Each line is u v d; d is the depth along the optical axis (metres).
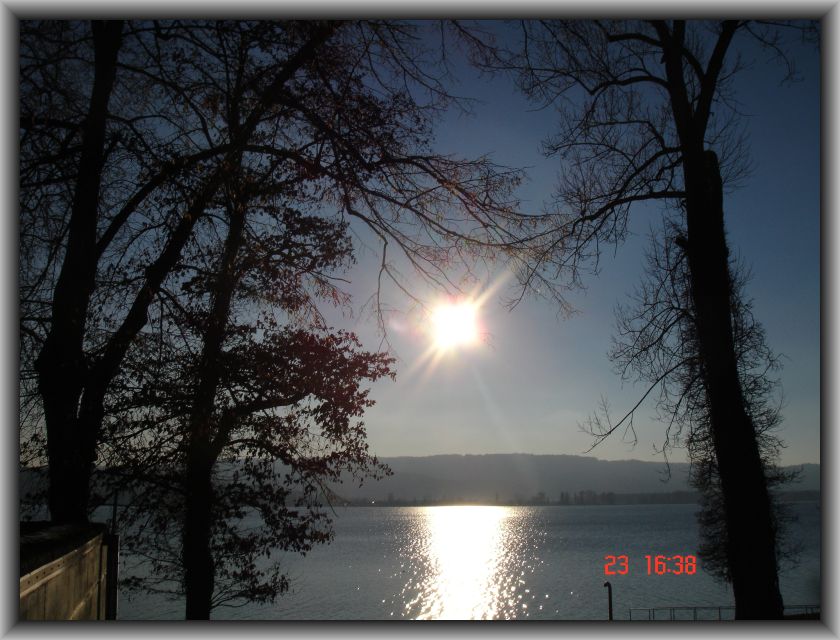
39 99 8.88
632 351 12.62
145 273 10.08
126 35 9.61
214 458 11.84
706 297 10.77
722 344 10.62
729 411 10.52
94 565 5.89
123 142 9.62
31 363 9.84
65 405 9.09
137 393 10.56
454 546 137.50
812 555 75.50
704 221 10.88
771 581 10.00
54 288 9.70
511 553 116.44
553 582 74.44
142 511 11.95
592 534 171.00
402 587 70.38
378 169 9.43
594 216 11.75
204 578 11.51
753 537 10.13
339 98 9.45
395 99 9.59
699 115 11.16
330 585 70.94
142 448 11.11
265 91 9.41
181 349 10.97
